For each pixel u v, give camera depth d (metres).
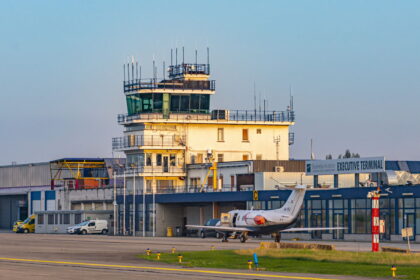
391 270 118.56
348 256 138.00
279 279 109.38
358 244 197.62
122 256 155.50
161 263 137.75
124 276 114.31
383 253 142.62
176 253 158.88
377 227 152.62
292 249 156.00
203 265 132.88
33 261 143.25
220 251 160.25
